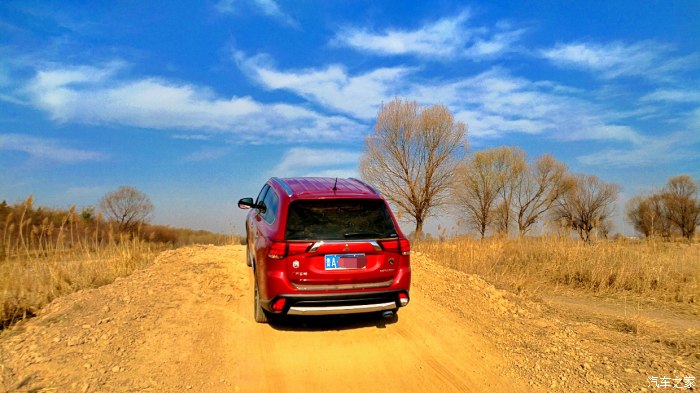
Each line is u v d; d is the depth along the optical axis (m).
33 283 5.93
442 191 31.84
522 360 4.61
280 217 4.63
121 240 8.65
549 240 12.75
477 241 12.65
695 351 5.05
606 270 9.73
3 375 3.66
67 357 4.01
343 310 4.45
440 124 30.94
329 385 4.00
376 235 4.58
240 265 7.45
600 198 37.16
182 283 6.30
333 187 5.07
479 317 5.83
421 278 7.28
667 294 8.70
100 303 5.33
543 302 7.44
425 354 4.68
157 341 4.50
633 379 4.17
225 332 4.86
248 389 3.85
